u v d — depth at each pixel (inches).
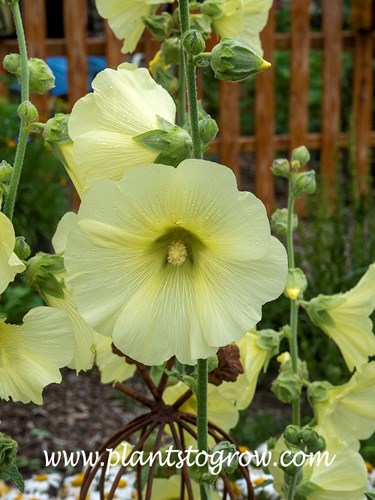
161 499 21.3
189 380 17.8
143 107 14.7
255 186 90.5
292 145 83.9
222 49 14.4
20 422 50.6
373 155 91.4
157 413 18.9
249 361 21.1
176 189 13.2
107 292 13.9
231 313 13.8
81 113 14.6
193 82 14.7
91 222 13.4
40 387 14.8
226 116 81.1
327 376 49.9
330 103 84.1
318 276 53.6
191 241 14.3
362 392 20.8
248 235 13.4
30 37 73.8
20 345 14.8
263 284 13.7
